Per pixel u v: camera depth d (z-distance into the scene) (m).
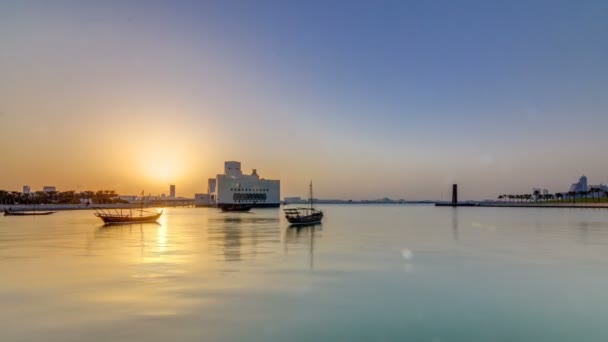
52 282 26.34
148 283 26.02
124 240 53.66
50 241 52.50
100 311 20.31
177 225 88.06
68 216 144.12
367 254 39.12
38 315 19.75
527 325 18.94
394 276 28.45
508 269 31.19
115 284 25.72
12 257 37.41
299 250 42.12
